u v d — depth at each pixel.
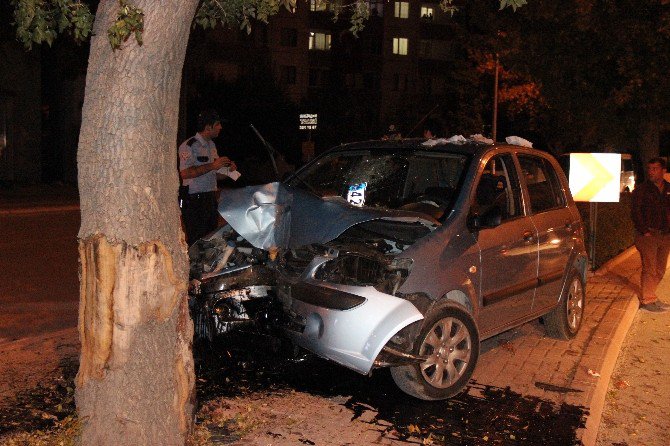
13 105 28.03
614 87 20.72
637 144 23.89
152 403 4.12
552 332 7.73
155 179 4.01
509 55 22.08
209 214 8.23
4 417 5.15
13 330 7.62
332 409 5.56
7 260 12.17
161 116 4.00
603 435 5.80
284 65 53.16
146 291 4.01
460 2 34.94
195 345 6.68
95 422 4.10
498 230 6.56
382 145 7.30
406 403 5.77
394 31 55.44
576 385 6.32
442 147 6.93
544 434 5.28
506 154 7.04
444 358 5.86
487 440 5.14
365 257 5.79
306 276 5.91
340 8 5.88
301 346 5.93
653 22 19.33
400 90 56.12
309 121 27.05
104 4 3.95
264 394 5.80
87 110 3.95
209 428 5.03
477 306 6.23
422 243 5.88
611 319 8.63
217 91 43.03
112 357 4.03
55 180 31.52
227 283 6.54
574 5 19.17
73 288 9.98
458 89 41.88
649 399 6.61
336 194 7.30
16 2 4.37
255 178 43.41
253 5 5.83
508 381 6.39
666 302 10.34
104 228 3.94
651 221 9.63
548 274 7.26
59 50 24.02
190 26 4.02
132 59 3.85
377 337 5.44
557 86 21.52
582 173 11.34
